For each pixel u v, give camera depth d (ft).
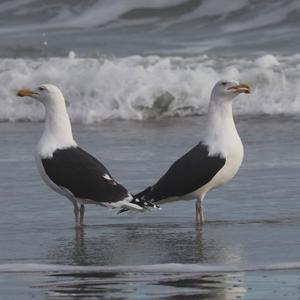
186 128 73.51
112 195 44.60
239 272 36.27
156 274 36.17
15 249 40.96
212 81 81.41
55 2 122.11
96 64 86.94
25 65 87.10
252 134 69.31
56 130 45.88
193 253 39.63
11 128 75.36
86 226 45.68
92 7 118.93
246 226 44.73
